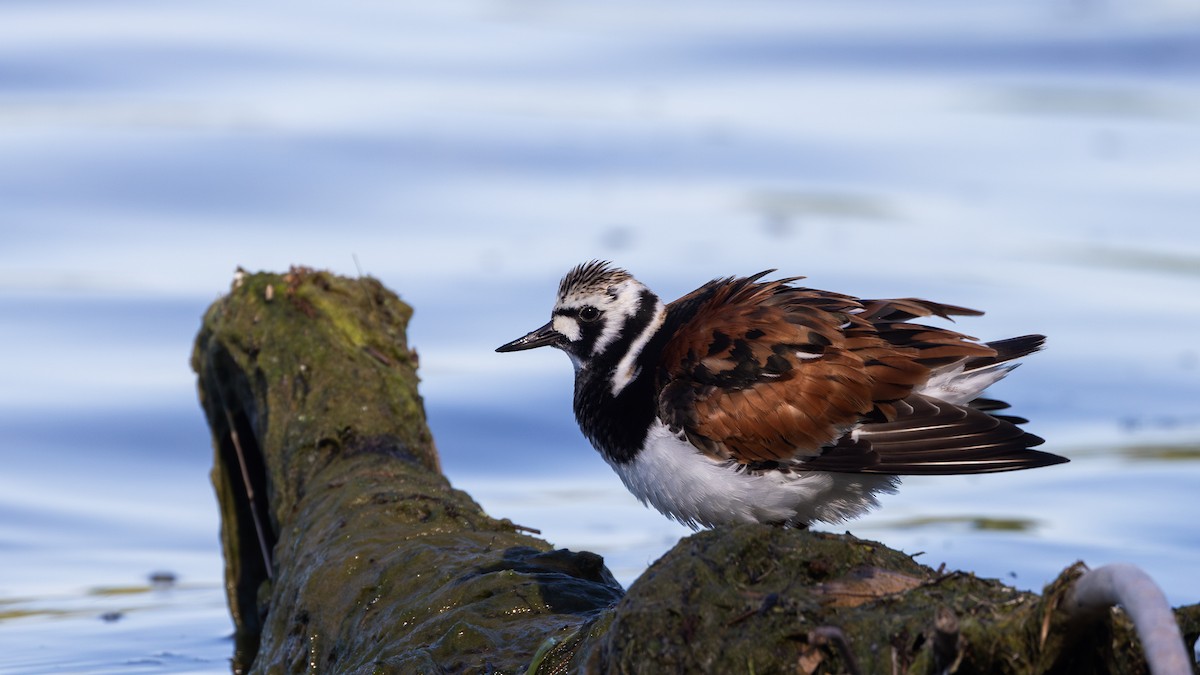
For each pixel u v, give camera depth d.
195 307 22.31
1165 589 14.22
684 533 16.31
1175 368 20.33
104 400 19.97
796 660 7.73
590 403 11.58
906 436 10.55
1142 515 16.34
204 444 19.19
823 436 10.62
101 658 13.44
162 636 14.02
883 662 7.55
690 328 11.26
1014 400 19.78
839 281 23.06
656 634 7.84
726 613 7.87
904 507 16.97
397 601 10.58
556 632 9.48
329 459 12.95
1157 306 22.27
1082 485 17.31
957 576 8.15
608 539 16.16
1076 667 7.62
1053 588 7.46
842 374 10.68
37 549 16.41
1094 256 23.89
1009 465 10.34
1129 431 18.84
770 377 10.73
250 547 14.43
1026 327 21.67
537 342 11.84
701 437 10.76
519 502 17.52
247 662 13.39
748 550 8.16
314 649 10.86
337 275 14.52
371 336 13.95
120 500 17.86
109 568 15.99
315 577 11.25
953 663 7.38
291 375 13.53
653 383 11.10
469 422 19.53
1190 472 17.50
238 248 24.14
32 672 13.05
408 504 11.84
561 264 23.55
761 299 11.41
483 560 10.78
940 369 10.80
